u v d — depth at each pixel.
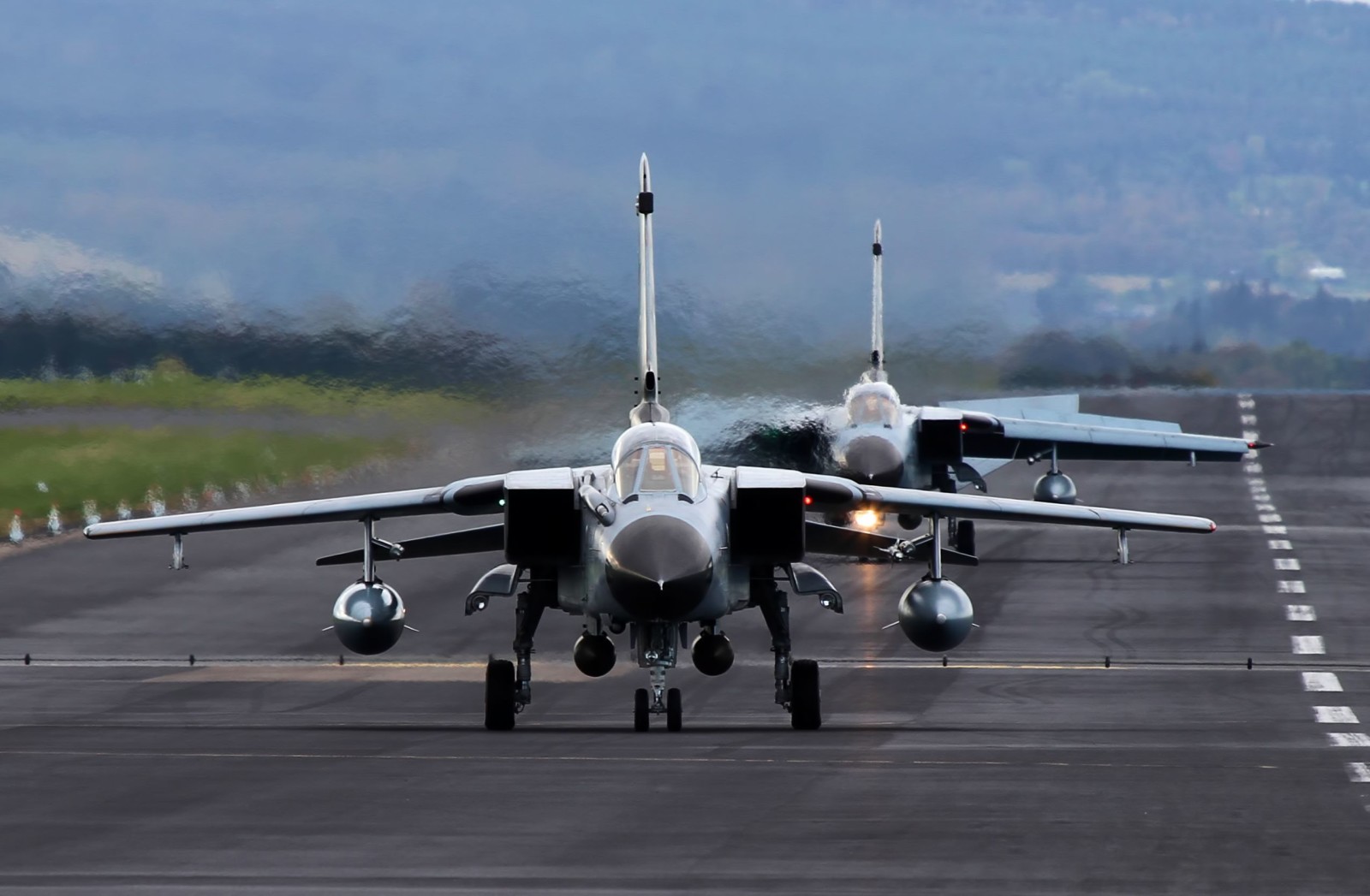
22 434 153.75
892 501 76.88
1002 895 44.06
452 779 58.47
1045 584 119.44
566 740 67.88
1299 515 155.88
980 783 57.75
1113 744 67.25
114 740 67.88
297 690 85.44
